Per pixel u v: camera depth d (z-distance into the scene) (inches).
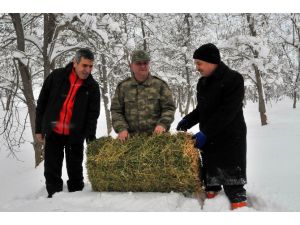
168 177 137.6
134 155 140.9
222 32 724.0
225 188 138.7
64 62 445.4
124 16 453.1
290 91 1053.2
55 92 167.5
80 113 167.6
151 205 131.9
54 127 167.5
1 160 459.5
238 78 135.0
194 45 781.3
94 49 368.8
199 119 148.2
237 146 136.6
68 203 140.7
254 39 652.1
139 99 152.6
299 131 548.7
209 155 139.5
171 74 836.6
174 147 137.5
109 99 649.6
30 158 475.8
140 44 653.3
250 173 217.5
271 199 140.9
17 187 276.5
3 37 374.6
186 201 133.4
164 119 148.3
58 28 343.9
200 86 143.3
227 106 132.4
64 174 270.8
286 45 684.1
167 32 757.9
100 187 149.1
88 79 167.3
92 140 169.6
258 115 1102.4
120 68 649.6
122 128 151.3
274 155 298.4
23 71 367.6
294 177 190.5
